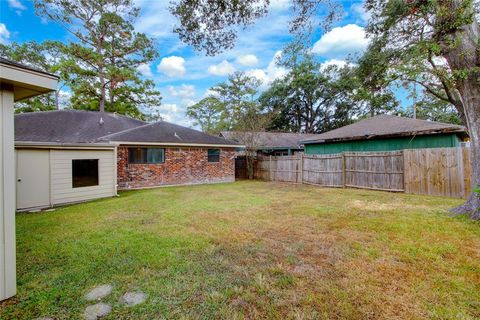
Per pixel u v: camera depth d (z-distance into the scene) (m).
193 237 4.00
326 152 13.23
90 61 17.22
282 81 28.33
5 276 2.34
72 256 3.27
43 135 10.90
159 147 11.31
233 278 2.69
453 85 4.83
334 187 10.70
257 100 29.80
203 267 2.95
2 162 2.37
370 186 9.50
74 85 16.84
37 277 2.73
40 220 5.21
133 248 3.53
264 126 16.16
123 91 19.00
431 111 19.72
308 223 4.79
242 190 9.91
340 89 26.06
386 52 6.01
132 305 2.23
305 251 3.41
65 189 7.47
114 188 8.77
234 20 5.39
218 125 29.11
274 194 8.72
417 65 4.68
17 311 2.15
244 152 16.67
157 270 2.88
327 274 2.76
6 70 2.37
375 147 11.16
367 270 2.83
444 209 5.79
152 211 5.98
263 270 2.87
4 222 2.35
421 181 8.05
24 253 3.38
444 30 4.56
